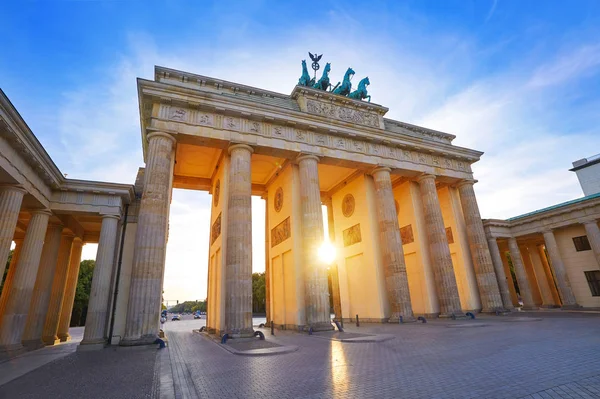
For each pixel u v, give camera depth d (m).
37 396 11.33
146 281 26.20
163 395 10.80
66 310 37.41
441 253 43.03
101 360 19.53
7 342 23.92
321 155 38.78
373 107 45.41
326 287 33.91
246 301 29.25
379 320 40.47
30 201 26.30
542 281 62.84
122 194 30.86
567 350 14.84
